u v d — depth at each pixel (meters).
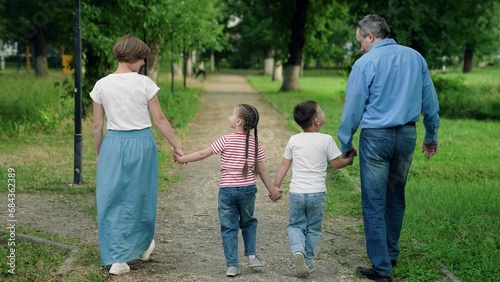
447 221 7.08
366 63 5.27
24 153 11.85
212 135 15.84
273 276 5.42
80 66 9.30
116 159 5.32
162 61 23.98
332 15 33.28
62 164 10.77
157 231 6.97
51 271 5.29
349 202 8.39
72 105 17.34
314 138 5.39
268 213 7.94
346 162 5.46
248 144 5.36
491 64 82.44
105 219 5.33
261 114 21.52
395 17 23.11
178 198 8.73
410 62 5.30
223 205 5.38
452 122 19.11
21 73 39.03
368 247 5.38
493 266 5.52
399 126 5.29
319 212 5.39
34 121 15.55
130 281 5.17
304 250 5.28
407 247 6.15
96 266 5.43
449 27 23.78
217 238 6.74
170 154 12.17
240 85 42.00
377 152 5.29
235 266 5.37
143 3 14.77
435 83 24.84
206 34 26.59
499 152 12.90
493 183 9.61
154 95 5.43
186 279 5.27
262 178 5.48
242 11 45.78
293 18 32.31
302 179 5.35
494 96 22.80
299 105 5.46
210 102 26.97
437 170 10.70
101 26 14.53
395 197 5.62
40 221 7.22
